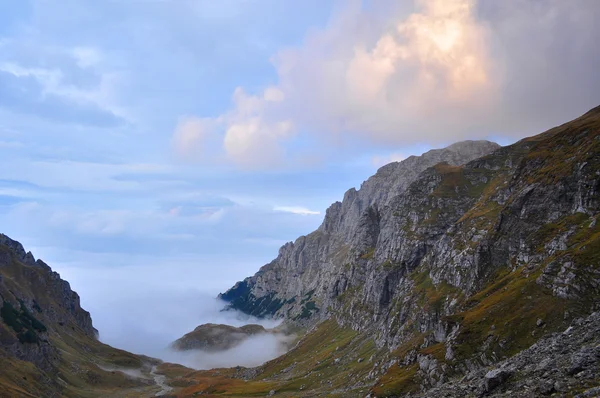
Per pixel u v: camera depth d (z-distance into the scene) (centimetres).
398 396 12912
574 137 19562
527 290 13325
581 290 11819
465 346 12781
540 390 5912
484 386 7094
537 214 17462
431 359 13438
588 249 12706
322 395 19288
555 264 13175
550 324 11581
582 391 5344
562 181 17062
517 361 7875
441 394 8275
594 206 15288
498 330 12475
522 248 16500
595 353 6159
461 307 16338
